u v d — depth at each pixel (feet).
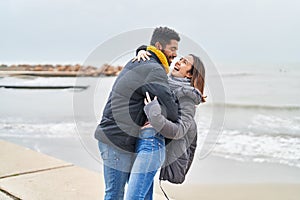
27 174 13.30
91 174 13.44
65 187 12.00
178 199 13.61
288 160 20.38
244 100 39.27
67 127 26.14
